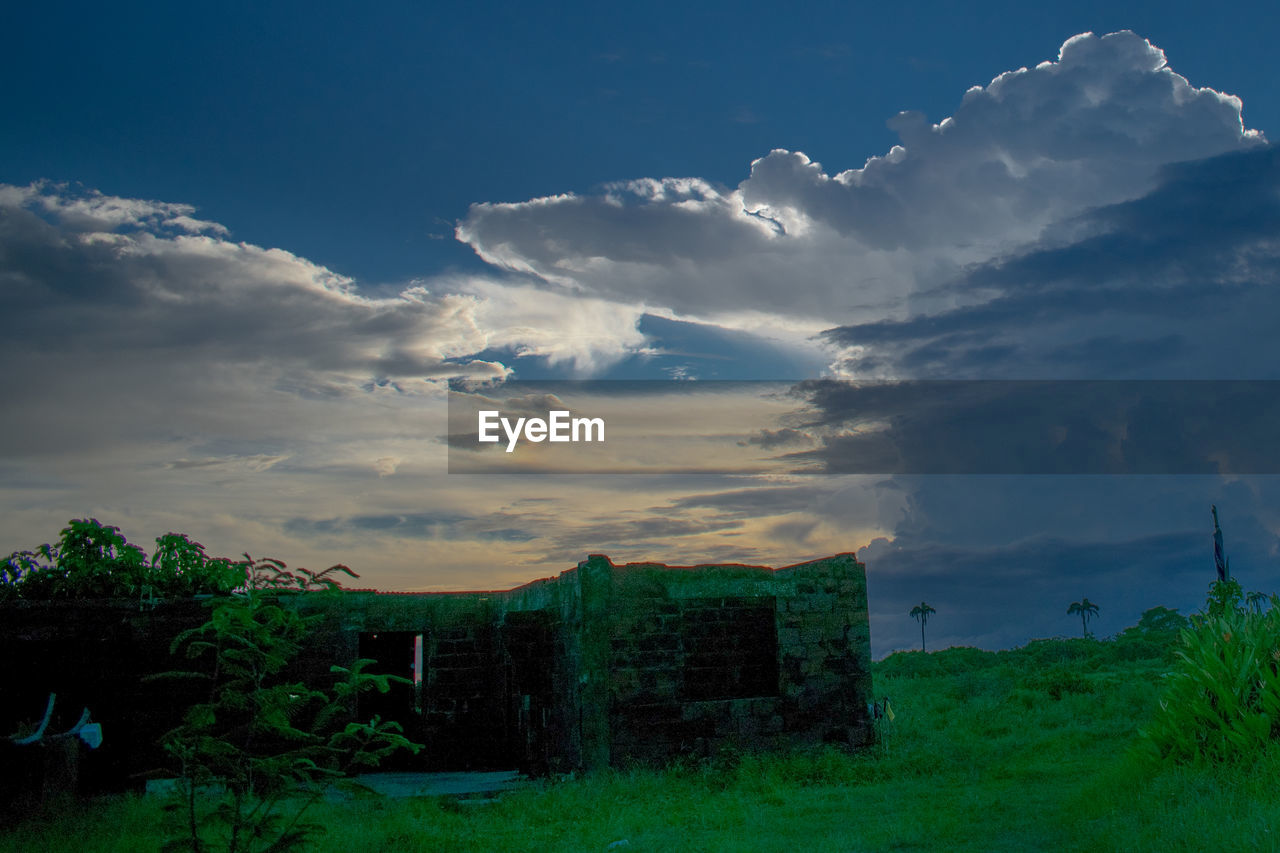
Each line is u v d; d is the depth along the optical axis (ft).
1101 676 99.35
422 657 67.21
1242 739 31.73
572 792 47.39
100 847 34.06
